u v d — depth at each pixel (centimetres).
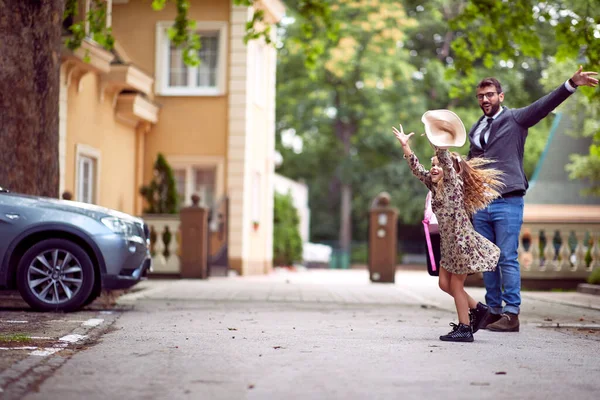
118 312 1087
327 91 4697
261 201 2664
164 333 847
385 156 5047
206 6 2442
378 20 4344
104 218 1086
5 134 1220
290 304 1270
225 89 2436
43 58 1236
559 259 1838
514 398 517
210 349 725
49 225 1060
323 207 5734
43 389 528
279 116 4831
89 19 1695
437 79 4559
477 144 941
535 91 4697
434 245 809
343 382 563
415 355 695
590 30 1603
